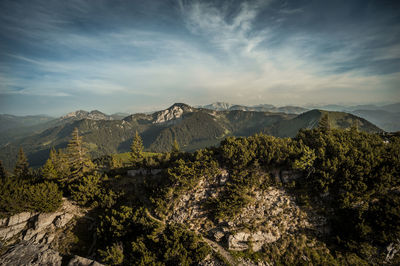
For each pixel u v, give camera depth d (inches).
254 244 1478.8
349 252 1359.5
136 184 2274.9
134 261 1284.4
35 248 1530.5
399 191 1464.1
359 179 1503.4
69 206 1947.6
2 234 1620.3
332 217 1515.7
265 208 1635.1
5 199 1665.8
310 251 1408.7
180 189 1839.3
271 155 1802.4
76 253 1546.5
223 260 1364.4
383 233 1288.1
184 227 1592.0
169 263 1314.0
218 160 2015.3
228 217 1603.1
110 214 1800.0
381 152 1616.6
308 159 1680.6
